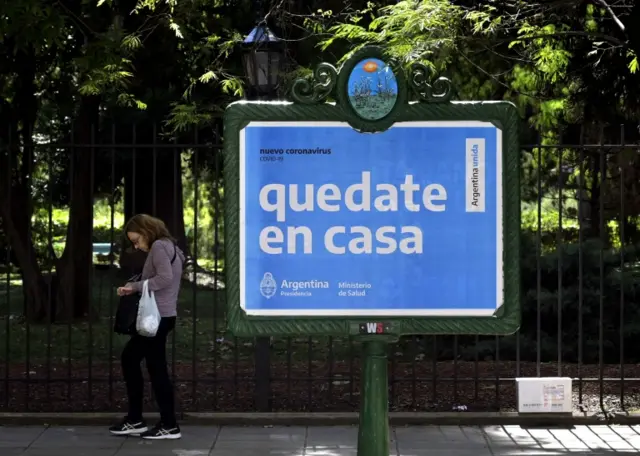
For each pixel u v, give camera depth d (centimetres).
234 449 751
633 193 1659
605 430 812
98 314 1523
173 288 779
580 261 862
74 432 806
